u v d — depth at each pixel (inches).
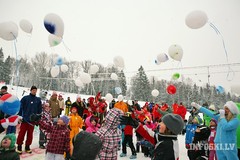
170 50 301.7
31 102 262.7
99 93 466.6
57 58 375.6
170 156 95.2
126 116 148.5
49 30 232.1
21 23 259.4
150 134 118.2
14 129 248.8
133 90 1305.4
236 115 162.1
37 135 371.2
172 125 99.6
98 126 235.9
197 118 236.1
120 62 364.5
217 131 168.7
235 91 275.7
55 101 353.7
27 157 238.8
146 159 266.1
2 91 282.2
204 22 248.4
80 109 362.6
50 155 172.1
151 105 501.4
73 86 1315.2
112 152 156.9
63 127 176.2
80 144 51.7
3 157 120.1
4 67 1080.8
